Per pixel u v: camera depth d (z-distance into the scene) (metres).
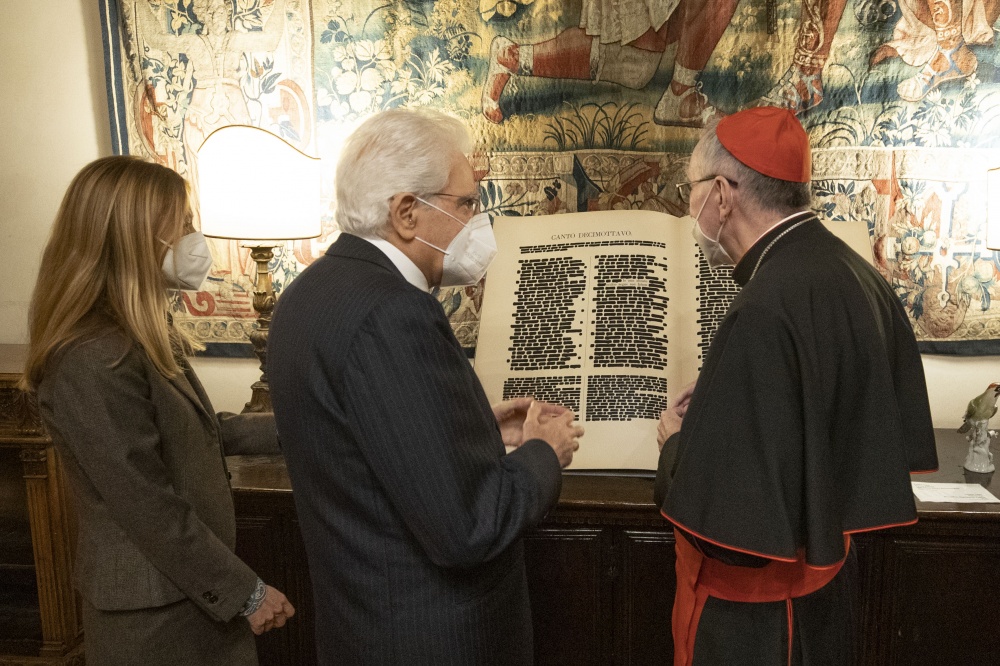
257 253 2.51
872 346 1.41
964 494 2.05
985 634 2.05
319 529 1.36
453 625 1.32
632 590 2.12
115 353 1.46
